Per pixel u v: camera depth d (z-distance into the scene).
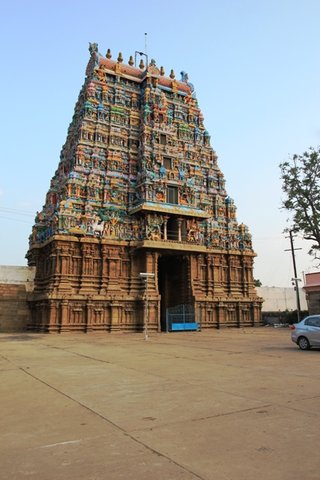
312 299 44.84
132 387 11.57
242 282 53.41
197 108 59.25
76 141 50.84
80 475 5.55
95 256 44.56
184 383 12.07
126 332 42.97
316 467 5.71
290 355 19.44
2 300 45.12
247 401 9.61
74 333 40.81
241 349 22.92
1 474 5.62
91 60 54.88
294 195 44.31
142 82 56.00
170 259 52.53
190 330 44.97
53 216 45.56
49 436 7.26
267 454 6.21
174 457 6.14
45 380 12.98
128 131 52.22
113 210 46.78
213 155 57.97
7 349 24.20
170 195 48.75
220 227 54.09
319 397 9.95
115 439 7.01
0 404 9.83
